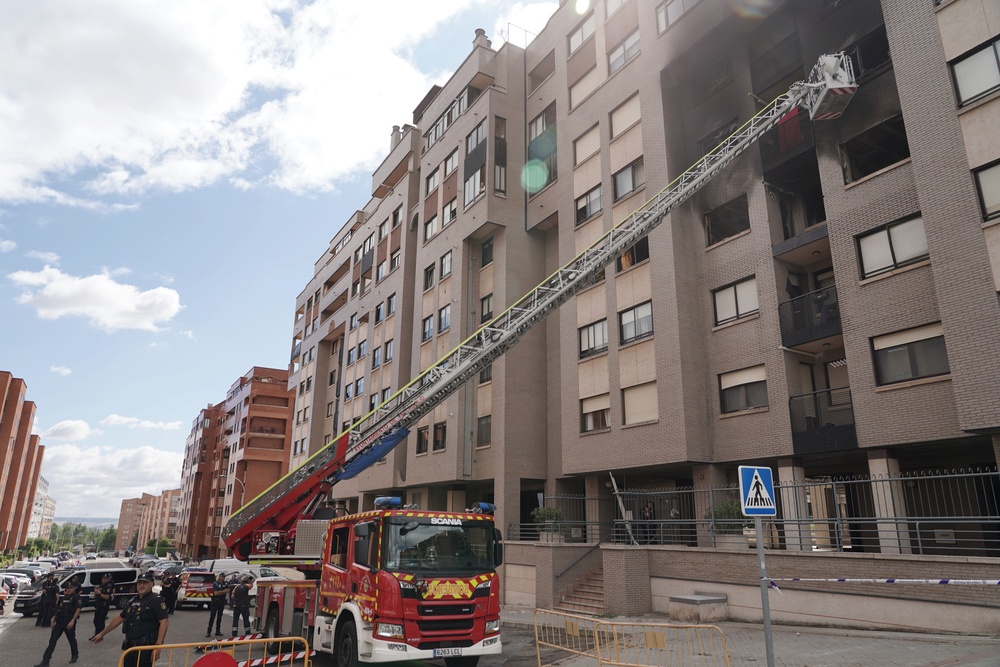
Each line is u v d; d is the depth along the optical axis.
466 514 12.01
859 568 13.12
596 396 23.86
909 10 15.77
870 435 16.00
